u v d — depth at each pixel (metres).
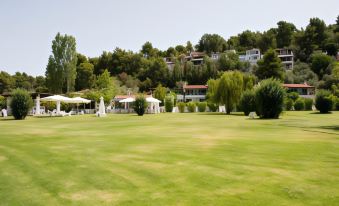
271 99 30.95
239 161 8.96
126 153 10.58
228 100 46.47
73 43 76.94
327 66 93.31
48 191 6.48
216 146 11.88
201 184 6.74
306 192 6.06
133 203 5.67
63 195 6.21
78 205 5.64
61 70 75.75
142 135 16.08
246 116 37.66
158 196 6.02
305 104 57.44
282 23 136.25
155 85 102.31
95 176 7.59
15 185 6.94
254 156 9.69
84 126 23.08
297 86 78.75
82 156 10.15
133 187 6.65
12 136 16.30
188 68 107.56
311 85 83.19
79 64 106.31
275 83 31.30
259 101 31.53
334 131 17.16
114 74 109.94
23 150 11.59
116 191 6.40
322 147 11.32
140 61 112.12
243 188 6.39
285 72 92.81
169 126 22.16
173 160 9.26
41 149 11.75
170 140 13.84
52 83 76.19
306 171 7.70
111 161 9.28
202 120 29.30
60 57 75.88
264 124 22.84
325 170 7.79
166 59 140.88
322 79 85.75
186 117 36.09
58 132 18.45
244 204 5.49
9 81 106.44
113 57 113.69
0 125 24.98
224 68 105.38
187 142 13.11
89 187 6.71
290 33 133.50
